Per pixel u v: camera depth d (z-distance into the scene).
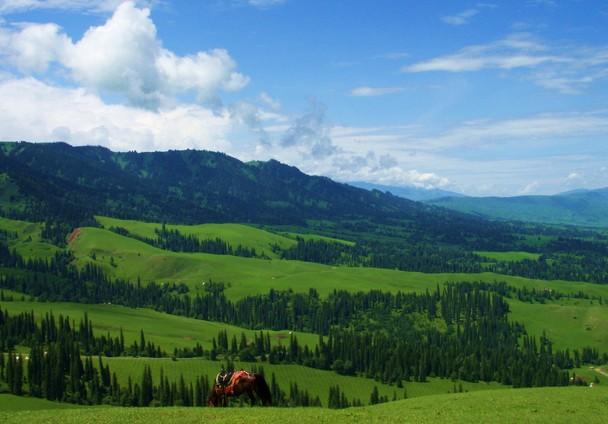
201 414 57.16
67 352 198.38
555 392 81.00
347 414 59.28
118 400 178.62
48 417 57.47
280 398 178.12
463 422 58.12
